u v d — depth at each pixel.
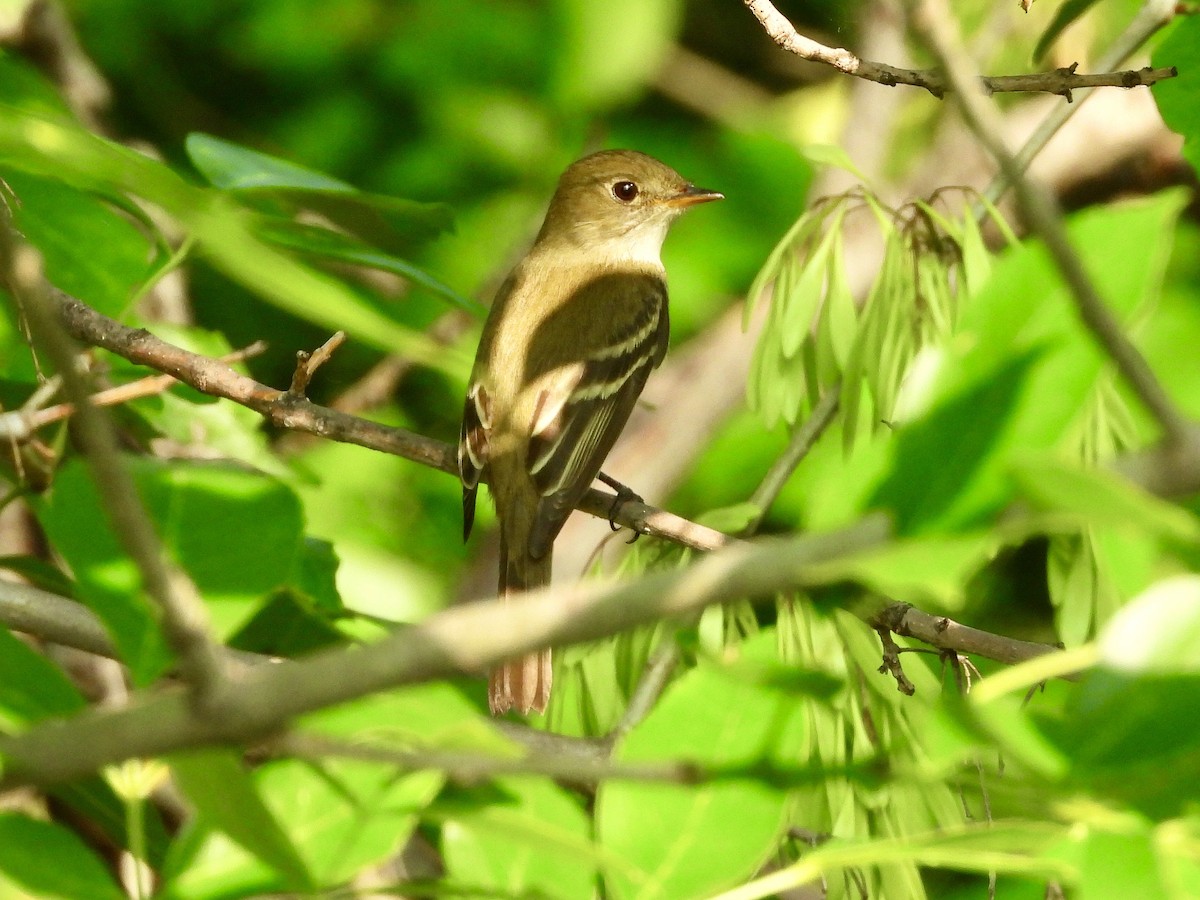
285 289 2.73
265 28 14.65
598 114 15.18
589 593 2.76
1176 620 3.08
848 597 6.34
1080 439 5.95
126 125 14.71
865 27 13.63
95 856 3.97
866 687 6.21
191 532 4.48
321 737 3.14
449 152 14.47
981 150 12.91
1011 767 3.90
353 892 3.86
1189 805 3.23
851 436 7.13
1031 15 11.47
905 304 7.07
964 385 3.06
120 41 14.73
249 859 4.04
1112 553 5.44
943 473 3.00
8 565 7.43
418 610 12.84
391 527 13.24
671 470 13.43
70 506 4.30
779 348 7.66
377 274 13.47
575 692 6.98
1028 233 12.01
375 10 14.59
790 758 4.15
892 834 5.68
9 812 3.98
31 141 2.91
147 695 4.12
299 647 7.88
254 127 14.78
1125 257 3.09
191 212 2.76
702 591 2.71
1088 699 3.33
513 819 3.73
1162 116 7.49
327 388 14.09
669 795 4.11
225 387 7.70
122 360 8.54
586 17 14.25
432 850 7.07
